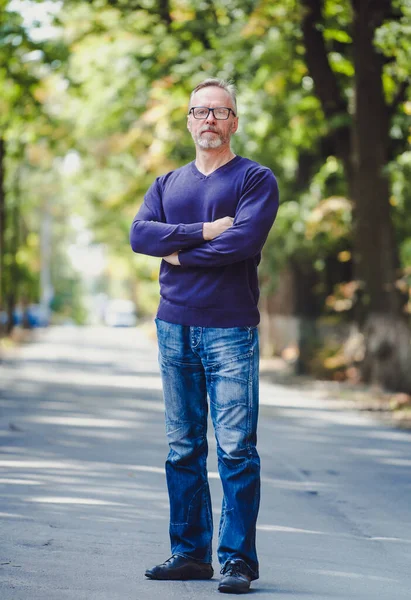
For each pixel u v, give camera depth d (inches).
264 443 538.6
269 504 358.9
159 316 231.8
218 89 228.7
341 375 1007.6
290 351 1365.7
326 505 360.8
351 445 537.6
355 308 1008.9
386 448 528.1
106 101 1051.9
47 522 297.7
